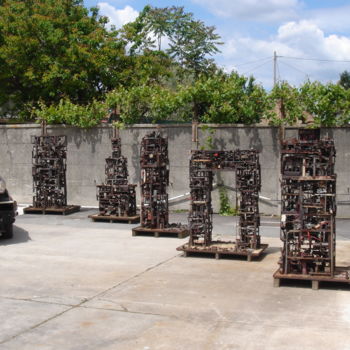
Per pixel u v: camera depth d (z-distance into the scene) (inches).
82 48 921.5
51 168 665.0
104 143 712.4
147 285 337.7
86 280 350.6
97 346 235.8
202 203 434.0
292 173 340.8
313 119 631.8
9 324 265.3
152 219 516.4
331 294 315.6
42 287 333.7
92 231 545.0
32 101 1008.2
